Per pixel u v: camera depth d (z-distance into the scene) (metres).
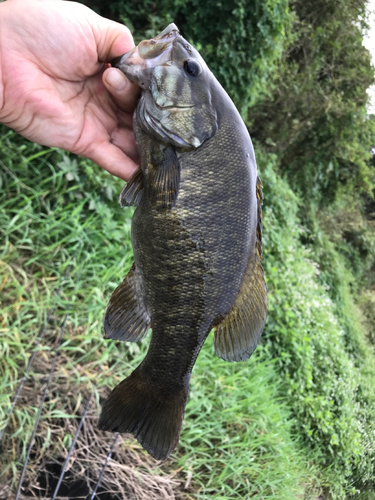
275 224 1.33
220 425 0.60
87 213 0.59
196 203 0.26
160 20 0.88
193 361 0.29
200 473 0.56
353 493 1.11
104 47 0.32
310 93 1.79
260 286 0.29
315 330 1.15
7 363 0.45
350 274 2.43
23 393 0.45
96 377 0.51
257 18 1.03
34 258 0.50
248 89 1.14
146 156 0.28
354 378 1.33
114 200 0.63
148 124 0.27
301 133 2.00
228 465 0.56
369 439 1.21
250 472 0.61
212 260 0.27
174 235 0.27
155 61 0.27
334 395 1.07
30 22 0.29
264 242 1.19
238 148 0.27
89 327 0.52
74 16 0.30
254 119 1.70
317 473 0.92
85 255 0.56
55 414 0.47
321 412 0.94
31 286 0.50
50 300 0.50
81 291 0.52
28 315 0.47
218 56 1.04
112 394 0.28
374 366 1.82
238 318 0.28
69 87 0.32
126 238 0.62
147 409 0.28
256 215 0.28
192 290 0.27
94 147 0.34
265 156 1.61
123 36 0.32
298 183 2.15
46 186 0.55
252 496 0.59
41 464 0.44
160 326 0.28
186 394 0.29
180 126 0.27
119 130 0.35
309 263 1.55
